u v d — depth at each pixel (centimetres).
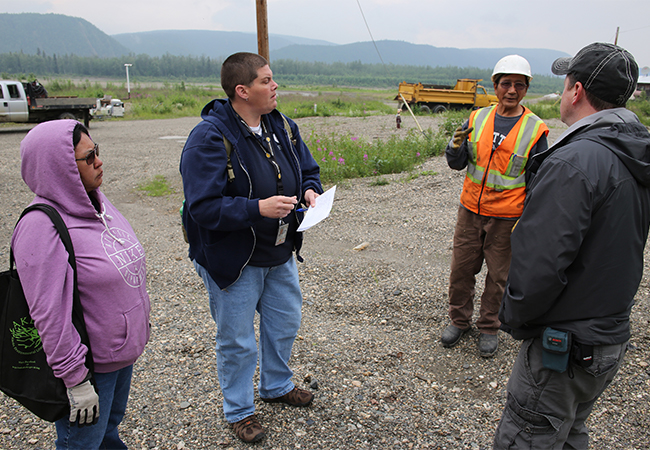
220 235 222
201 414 265
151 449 237
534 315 167
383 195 769
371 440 245
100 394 179
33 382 159
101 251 169
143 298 188
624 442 244
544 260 158
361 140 1171
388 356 327
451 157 321
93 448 185
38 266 152
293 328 260
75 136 167
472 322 374
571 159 159
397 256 517
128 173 1053
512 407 184
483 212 309
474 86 2741
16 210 741
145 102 3431
